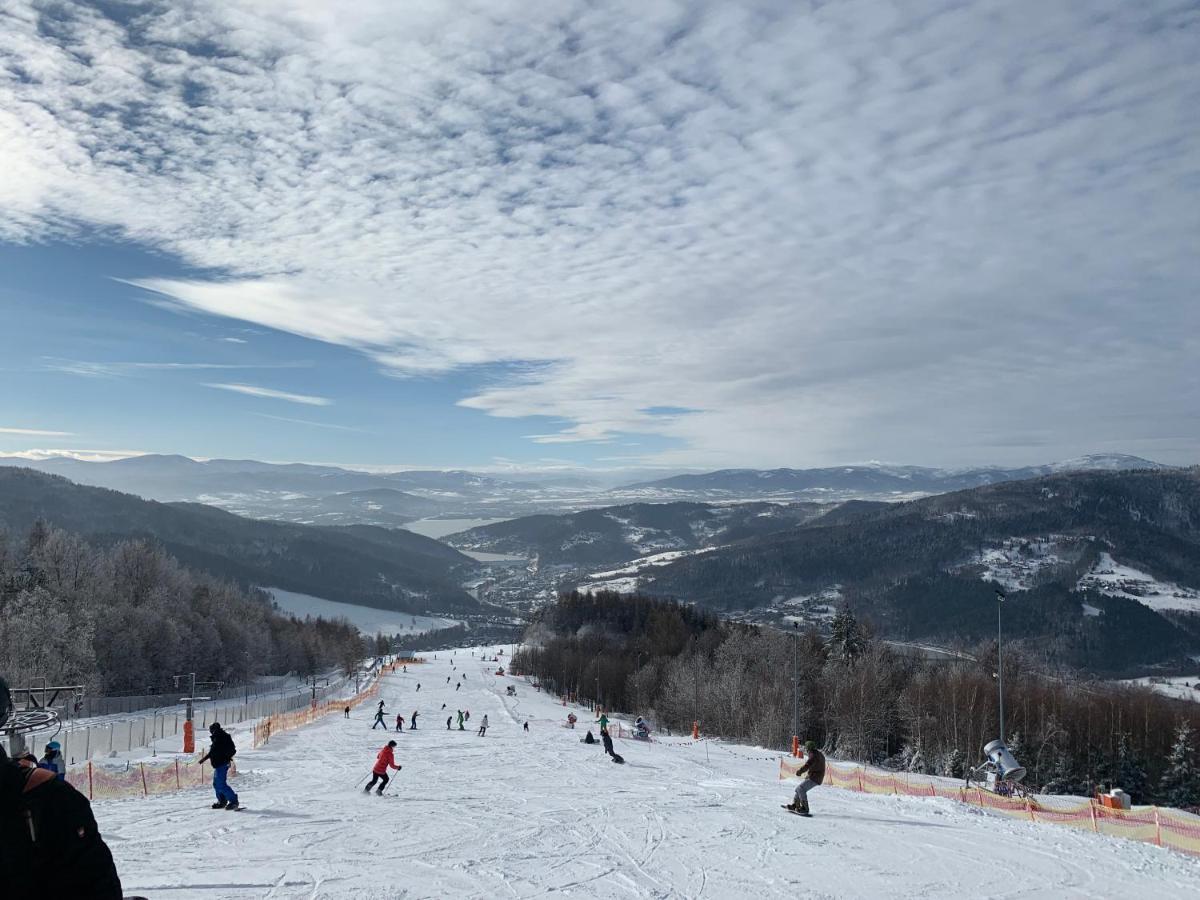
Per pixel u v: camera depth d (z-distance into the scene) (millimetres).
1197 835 19156
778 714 74688
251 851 14750
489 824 17938
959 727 70125
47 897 3748
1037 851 15977
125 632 95312
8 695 3998
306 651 164250
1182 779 65938
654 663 118688
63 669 73312
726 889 12672
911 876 13758
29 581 88625
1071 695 83312
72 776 24031
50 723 12414
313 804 20906
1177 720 73500
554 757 36594
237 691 115062
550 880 13000
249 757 34438
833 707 79500
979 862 14938
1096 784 67688
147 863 13656
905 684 86688
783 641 100938
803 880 13320
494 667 193750
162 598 110688
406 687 133250
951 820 19547
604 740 35062
